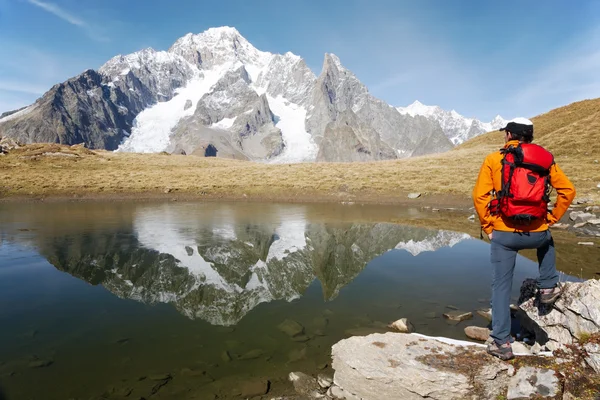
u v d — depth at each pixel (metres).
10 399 4.37
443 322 6.75
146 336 6.16
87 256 11.54
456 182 34.62
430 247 13.47
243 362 5.38
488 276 9.76
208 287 8.77
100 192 35.31
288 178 41.09
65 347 5.74
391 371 4.60
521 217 4.24
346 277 9.68
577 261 10.73
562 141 44.44
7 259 11.10
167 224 18.58
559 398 4.06
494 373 4.42
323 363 5.39
